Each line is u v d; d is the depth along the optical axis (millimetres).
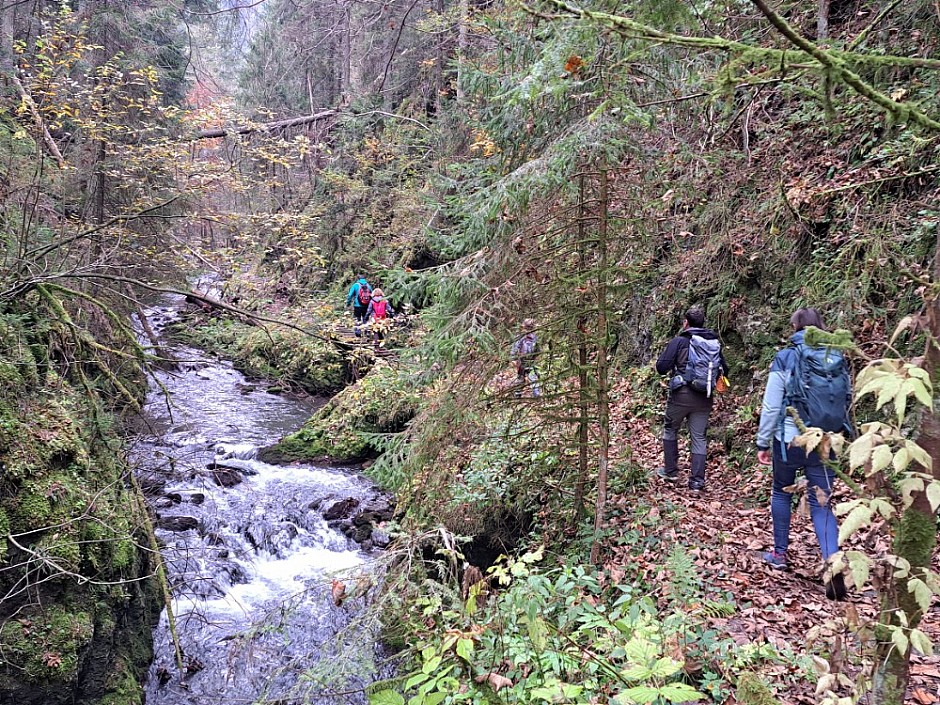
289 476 10164
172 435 11359
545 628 2881
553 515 5988
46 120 8891
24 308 6523
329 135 19266
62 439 5480
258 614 6547
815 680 3281
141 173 10680
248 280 8859
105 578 5281
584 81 4109
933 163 6004
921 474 1455
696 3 3246
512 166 5203
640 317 9734
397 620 3453
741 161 7809
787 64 1790
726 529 5527
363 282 12531
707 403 6285
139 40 13656
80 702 4836
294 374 15750
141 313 10086
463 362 4867
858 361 4629
